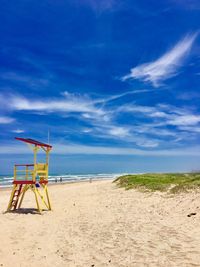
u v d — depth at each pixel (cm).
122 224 1385
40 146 1966
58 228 1399
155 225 1320
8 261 953
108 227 1342
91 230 1307
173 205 1738
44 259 965
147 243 1052
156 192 2281
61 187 4506
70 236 1229
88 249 1035
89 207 2012
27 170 1953
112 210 1811
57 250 1049
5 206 2253
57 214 1811
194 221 1316
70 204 2231
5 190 4328
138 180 3117
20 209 2020
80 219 1581
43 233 1312
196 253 912
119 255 950
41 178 2005
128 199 2223
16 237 1248
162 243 1039
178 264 835
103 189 3244
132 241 1090
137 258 909
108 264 880
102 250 1012
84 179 7581
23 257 991
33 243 1153
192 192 1925
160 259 885
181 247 980
